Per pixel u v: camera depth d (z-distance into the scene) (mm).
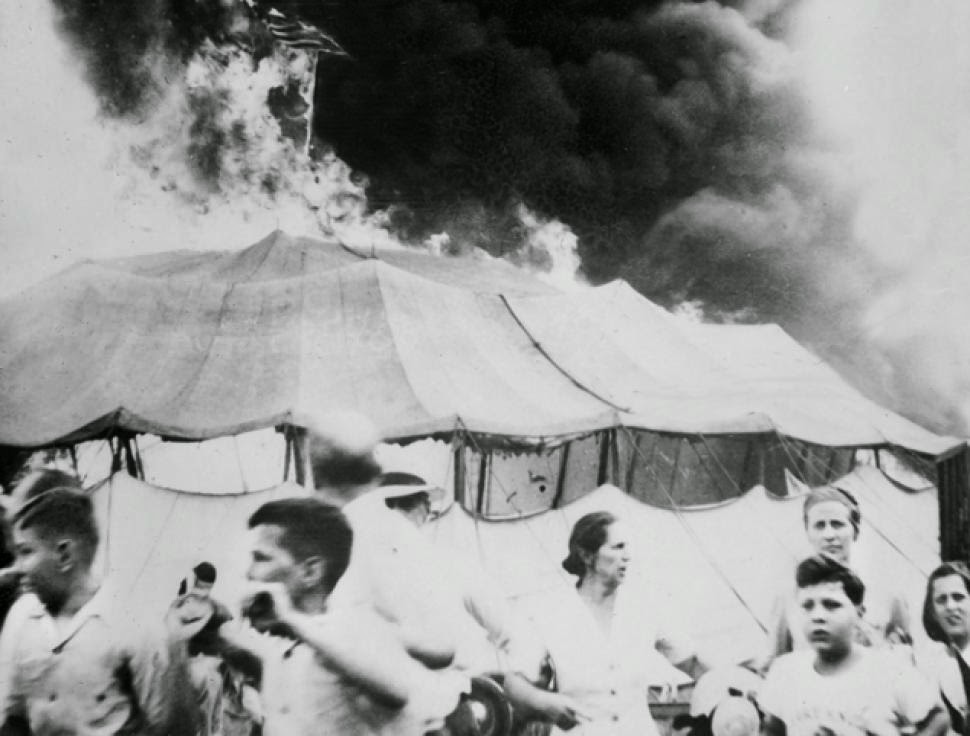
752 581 5559
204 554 5051
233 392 5234
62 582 4926
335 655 5070
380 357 5398
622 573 5438
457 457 5367
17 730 4789
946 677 5629
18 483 4965
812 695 5500
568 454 5496
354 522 5211
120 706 4867
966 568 5750
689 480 5602
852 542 5688
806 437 5750
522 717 5203
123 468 5059
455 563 5273
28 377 5066
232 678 4977
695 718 5375
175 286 5293
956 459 5879
